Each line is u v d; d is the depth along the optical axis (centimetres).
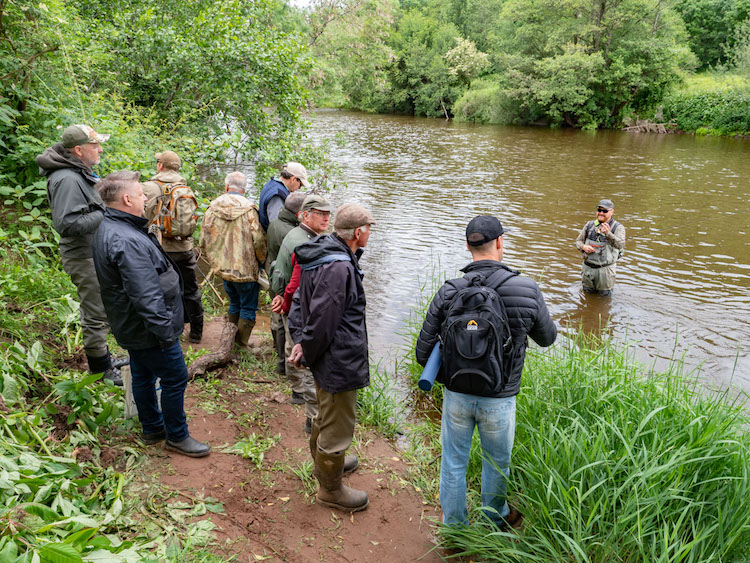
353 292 295
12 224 534
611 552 282
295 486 350
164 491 314
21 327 408
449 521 317
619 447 335
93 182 383
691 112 3472
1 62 607
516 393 293
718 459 315
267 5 1166
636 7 3753
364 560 300
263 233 492
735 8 5006
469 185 1689
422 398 516
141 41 965
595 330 697
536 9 4031
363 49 2544
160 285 315
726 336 688
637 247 1084
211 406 423
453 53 4847
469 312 277
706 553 282
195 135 973
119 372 416
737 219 1302
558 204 1444
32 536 224
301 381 423
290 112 1036
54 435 315
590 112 3841
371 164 2067
